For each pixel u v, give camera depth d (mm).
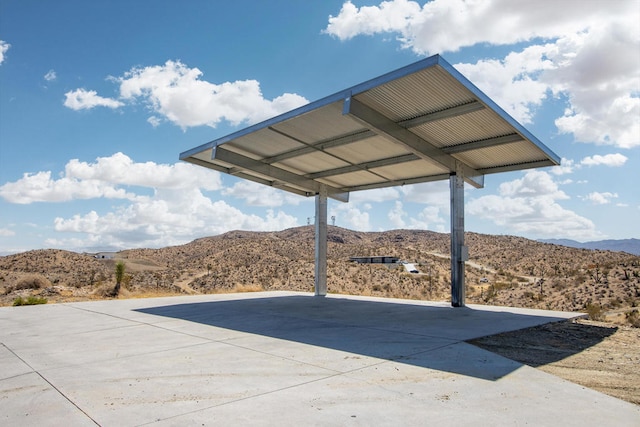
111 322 12234
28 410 4922
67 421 4543
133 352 8109
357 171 18688
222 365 6945
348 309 15031
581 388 5547
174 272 60125
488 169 17078
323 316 13109
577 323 11523
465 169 16469
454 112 12055
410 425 4297
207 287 46000
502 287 47906
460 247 15750
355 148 16047
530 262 72312
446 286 54250
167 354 7871
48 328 11375
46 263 57031
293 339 9242
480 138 14078
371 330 10336
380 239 142750
